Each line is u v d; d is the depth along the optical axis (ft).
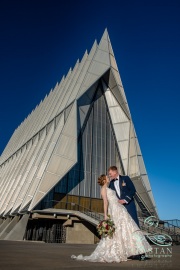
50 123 119.44
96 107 119.55
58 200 92.94
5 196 122.31
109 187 18.04
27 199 85.87
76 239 87.35
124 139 116.67
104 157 112.57
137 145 113.09
